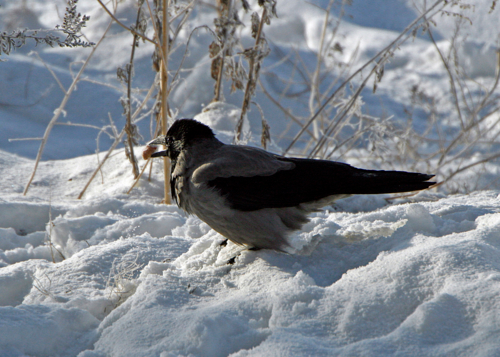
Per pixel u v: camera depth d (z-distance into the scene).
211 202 6.74
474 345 4.20
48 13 23.48
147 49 20.34
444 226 6.87
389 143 16.23
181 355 4.48
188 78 18.94
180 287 5.80
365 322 4.80
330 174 6.79
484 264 5.20
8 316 5.02
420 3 26.73
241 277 6.06
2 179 11.88
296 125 18.50
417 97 20.77
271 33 24.92
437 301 4.65
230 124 13.25
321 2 27.30
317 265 6.24
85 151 15.37
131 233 8.45
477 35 24.30
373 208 10.61
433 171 13.60
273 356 4.30
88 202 9.79
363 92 21.81
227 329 4.77
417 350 4.27
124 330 4.98
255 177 6.75
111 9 22.25
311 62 23.17
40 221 9.50
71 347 5.07
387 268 5.38
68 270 6.54
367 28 26.52
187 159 7.25
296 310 4.98
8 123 16.14
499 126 18.75
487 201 8.38
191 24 21.23
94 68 19.88
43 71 18.56
